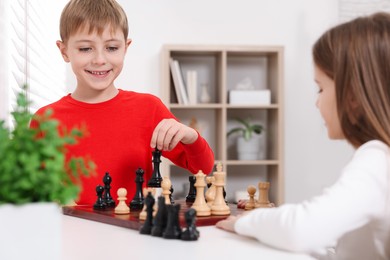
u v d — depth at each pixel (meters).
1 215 0.67
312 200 0.85
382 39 0.95
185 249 0.82
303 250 0.82
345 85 0.96
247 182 3.70
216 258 0.76
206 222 1.05
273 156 3.57
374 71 0.94
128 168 1.60
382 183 0.87
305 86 3.73
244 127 3.69
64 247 0.84
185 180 3.59
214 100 3.67
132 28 3.53
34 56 2.23
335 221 0.82
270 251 0.82
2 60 1.66
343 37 0.97
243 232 0.91
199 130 3.55
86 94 1.64
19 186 0.66
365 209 0.84
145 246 0.84
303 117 3.73
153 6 3.55
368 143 0.92
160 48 3.56
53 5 2.90
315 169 3.75
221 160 3.45
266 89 3.71
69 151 1.56
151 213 0.96
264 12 3.68
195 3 3.61
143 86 3.54
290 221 0.82
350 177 0.86
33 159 0.66
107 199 1.22
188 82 3.46
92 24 1.48
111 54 1.54
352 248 1.01
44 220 0.69
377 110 0.94
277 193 3.47
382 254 0.92
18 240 0.68
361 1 3.73
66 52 1.61
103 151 1.60
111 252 0.80
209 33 3.62
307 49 3.72
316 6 3.72
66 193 0.69
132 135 1.65
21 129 0.67
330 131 1.03
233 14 3.65
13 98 1.74
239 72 3.69
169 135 1.32
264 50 3.42
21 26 1.95
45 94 2.49
